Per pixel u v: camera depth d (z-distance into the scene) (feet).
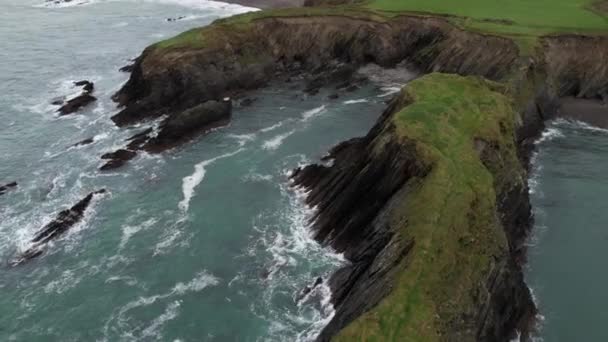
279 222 178.70
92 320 143.74
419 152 160.66
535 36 264.72
